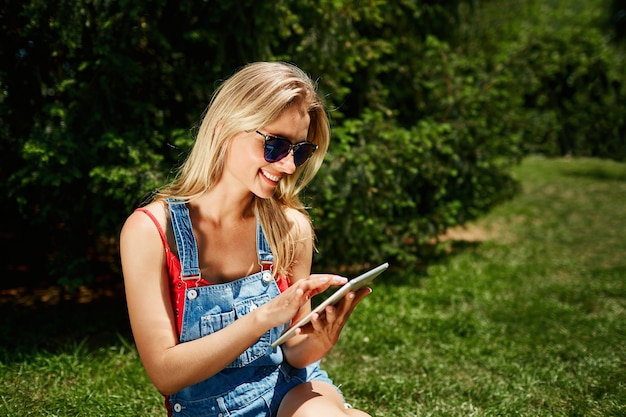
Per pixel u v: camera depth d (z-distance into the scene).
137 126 4.16
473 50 7.63
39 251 5.74
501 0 8.72
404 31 6.27
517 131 7.63
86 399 3.12
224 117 1.83
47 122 3.88
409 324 4.50
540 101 13.67
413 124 6.29
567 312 4.88
